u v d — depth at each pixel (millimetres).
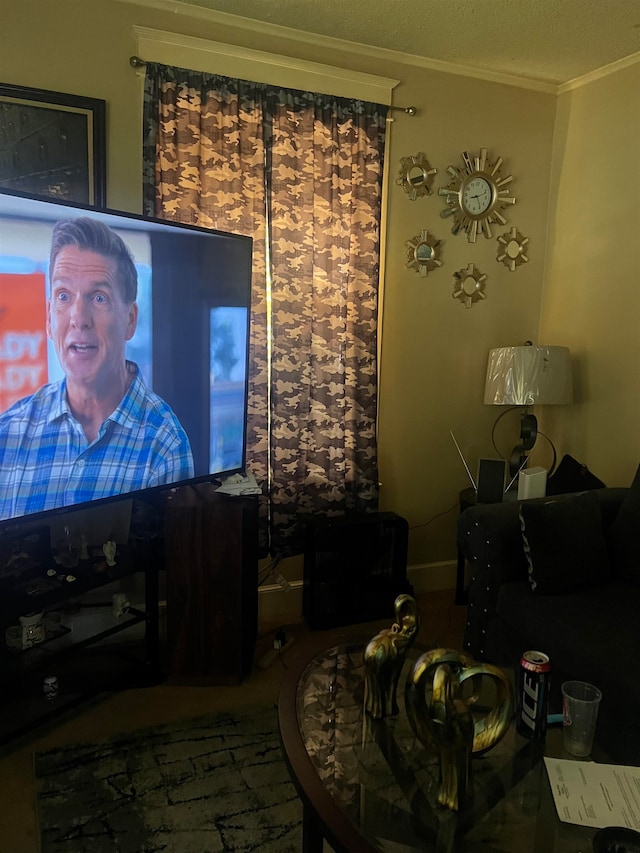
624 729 1699
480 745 1345
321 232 2807
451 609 3109
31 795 1781
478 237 3229
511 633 2219
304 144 2717
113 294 2062
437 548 3375
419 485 3289
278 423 2797
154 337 2213
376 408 3037
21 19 2268
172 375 2293
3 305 1785
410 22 2582
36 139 2316
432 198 3092
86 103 2365
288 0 2416
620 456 2996
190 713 2191
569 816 1210
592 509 2322
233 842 1628
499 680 1345
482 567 2359
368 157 2854
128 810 1727
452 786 1238
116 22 2402
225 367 2488
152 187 2469
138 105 2475
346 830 1156
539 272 3395
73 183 2385
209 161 2559
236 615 2346
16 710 2145
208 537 2297
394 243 3043
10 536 2082
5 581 1976
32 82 2309
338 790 1306
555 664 1957
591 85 3066
